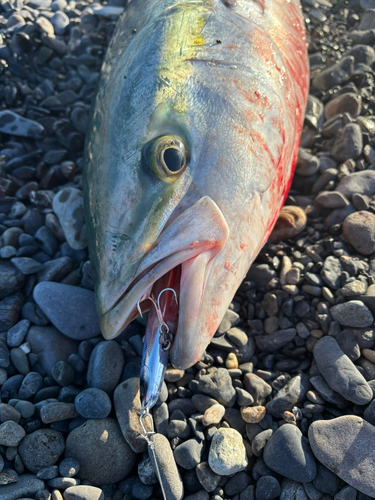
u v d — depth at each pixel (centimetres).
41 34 46
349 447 24
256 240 26
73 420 26
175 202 23
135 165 24
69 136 39
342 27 49
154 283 25
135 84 26
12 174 38
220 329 29
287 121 30
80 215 33
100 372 27
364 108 41
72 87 43
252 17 30
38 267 32
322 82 43
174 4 30
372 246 31
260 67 28
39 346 29
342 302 29
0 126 39
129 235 23
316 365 28
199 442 25
